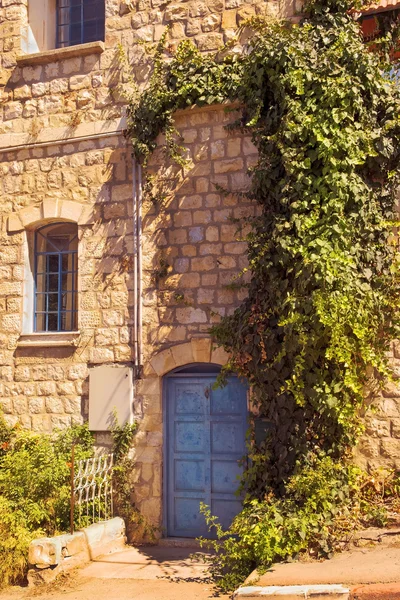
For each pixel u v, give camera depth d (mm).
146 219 9578
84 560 8172
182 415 9305
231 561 7262
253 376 8312
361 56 8289
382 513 7426
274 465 7949
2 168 10578
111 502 9141
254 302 8453
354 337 7785
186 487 9172
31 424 9992
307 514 7156
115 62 10055
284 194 8234
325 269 7645
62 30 11016
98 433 9555
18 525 8117
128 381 9430
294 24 8938
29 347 10156
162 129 9555
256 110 8734
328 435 7781
